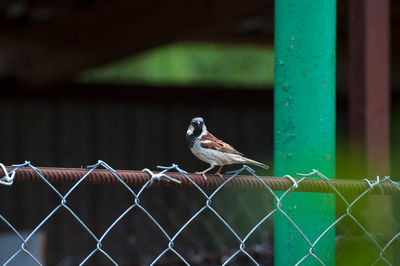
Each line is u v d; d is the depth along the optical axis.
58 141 13.15
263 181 3.31
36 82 11.41
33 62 10.77
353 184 3.55
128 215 12.41
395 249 5.29
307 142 3.91
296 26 3.98
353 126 6.12
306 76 3.95
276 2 4.09
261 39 12.62
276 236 3.93
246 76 18.39
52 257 11.48
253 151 14.30
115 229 12.26
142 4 10.09
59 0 9.88
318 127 3.92
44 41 10.75
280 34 4.04
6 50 10.62
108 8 10.27
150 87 13.74
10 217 12.08
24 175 2.72
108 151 13.47
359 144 6.02
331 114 3.98
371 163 5.89
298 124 3.93
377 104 6.00
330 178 3.93
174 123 13.89
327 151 3.93
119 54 10.80
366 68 6.00
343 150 14.22
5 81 12.23
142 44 10.67
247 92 14.26
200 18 9.59
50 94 12.97
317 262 3.83
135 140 13.64
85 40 10.71
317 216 3.84
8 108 12.76
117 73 16.77
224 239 10.41
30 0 9.95
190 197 11.80
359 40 6.10
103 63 10.97
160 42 10.72
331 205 3.89
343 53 12.98
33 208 12.24
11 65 10.67
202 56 18.06
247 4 9.00
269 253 7.55
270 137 14.42
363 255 4.87
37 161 12.96
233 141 14.18
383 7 6.10
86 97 13.30
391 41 12.43
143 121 13.71
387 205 5.27
